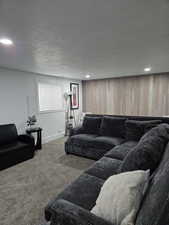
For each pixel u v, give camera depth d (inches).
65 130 210.5
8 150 109.2
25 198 75.7
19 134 146.3
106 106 221.9
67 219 32.2
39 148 149.0
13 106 140.4
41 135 160.7
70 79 217.6
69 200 49.4
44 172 102.0
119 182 37.7
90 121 141.7
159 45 80.9
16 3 41.9
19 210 67.7
